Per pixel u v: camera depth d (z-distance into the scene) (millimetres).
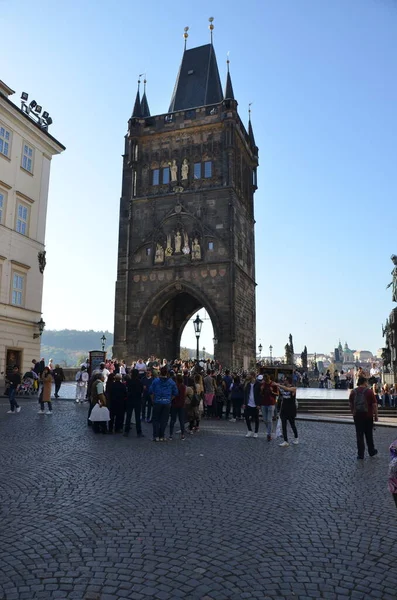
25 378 35500
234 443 16828
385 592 5633
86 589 5523
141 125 59688
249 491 10148
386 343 43688
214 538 7277
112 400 18875
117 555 6535
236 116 57094
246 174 63781
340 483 11180
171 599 5340
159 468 12172
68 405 28312
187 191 56031
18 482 10344
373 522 8258
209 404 25688
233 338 51875
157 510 8625
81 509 8594
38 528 7547
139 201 57875
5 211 39469
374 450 14852
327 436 19594
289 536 7453
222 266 53406
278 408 25234
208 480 11016
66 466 12039
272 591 5594
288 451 15430
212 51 64938
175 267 54875
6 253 39188
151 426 21406
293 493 10125
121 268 57156
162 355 59531
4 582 5676
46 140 44906
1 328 38062
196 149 57281
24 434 16891
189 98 61938
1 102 38594
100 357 31328
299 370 76562
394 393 31469
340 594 5559
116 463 12617
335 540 7320
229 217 54344
